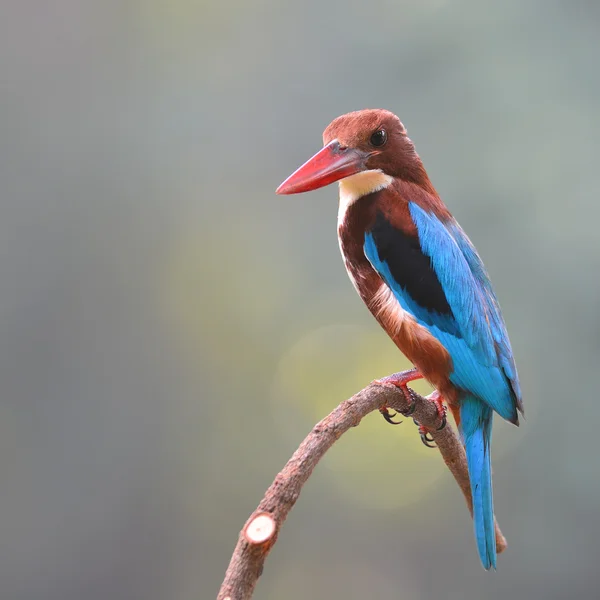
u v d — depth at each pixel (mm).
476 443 5945
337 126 5984
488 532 5918
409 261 5965
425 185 5992
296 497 5797
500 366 5957
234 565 5777
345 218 5984
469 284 5961
